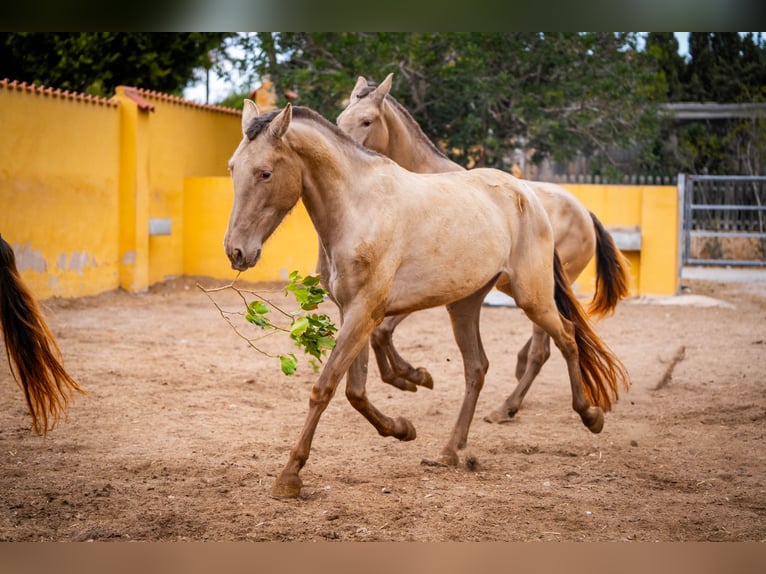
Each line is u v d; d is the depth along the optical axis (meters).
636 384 8.20
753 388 8.07
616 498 4.98
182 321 12.01
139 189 14.66
